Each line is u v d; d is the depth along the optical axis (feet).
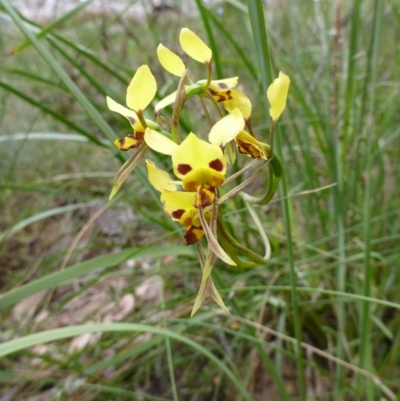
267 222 0.80
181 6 1.27
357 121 0.76
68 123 0.59
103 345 0.70
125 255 0.52
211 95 0.33
